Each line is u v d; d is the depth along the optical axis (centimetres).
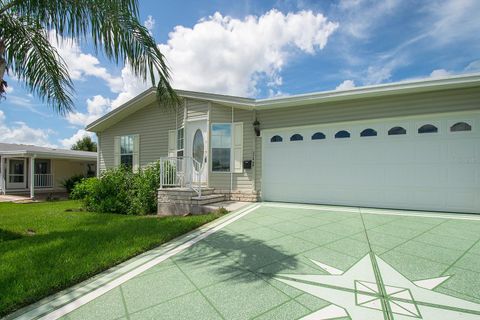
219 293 230
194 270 283
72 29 418
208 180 784
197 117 812
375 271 270
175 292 234
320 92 645
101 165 1146
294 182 717
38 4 395
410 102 599
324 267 283
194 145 826
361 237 388
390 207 615
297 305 207
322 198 684
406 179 602
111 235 436
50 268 292
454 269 272
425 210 583
